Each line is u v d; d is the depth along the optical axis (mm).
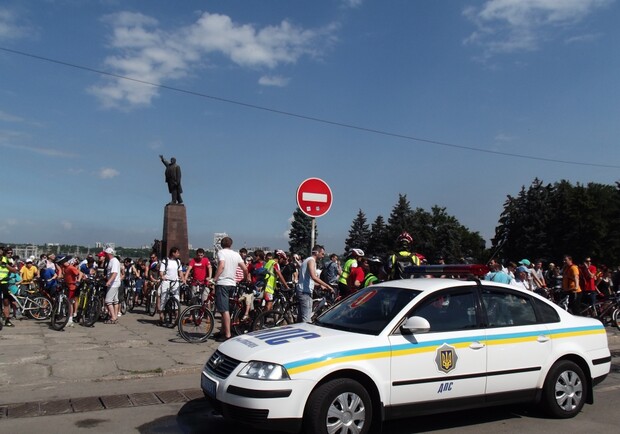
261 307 11078
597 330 6312
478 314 5656
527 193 66625
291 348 4891
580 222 59781
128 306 16641
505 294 5969
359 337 5094
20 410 6020
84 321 12445
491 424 5758
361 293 6203
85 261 17016
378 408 4949
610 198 63969
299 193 9398
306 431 4664
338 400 4742
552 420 5922
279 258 15117
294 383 4617
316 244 9797
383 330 5152
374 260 9734
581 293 14969
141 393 6785
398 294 5711
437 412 5223
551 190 65938
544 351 5859
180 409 6133
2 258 12500
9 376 7410
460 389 5320
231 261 10125
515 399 5672
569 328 6109
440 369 5215
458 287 5727
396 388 5004
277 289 11375
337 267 14102
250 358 4852
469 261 12453
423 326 5066
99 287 13656
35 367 7863
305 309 9672
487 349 5504
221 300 10070
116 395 6672
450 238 83375
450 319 5504
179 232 23984
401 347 5082
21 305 13977
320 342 4996
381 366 4961
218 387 4875
